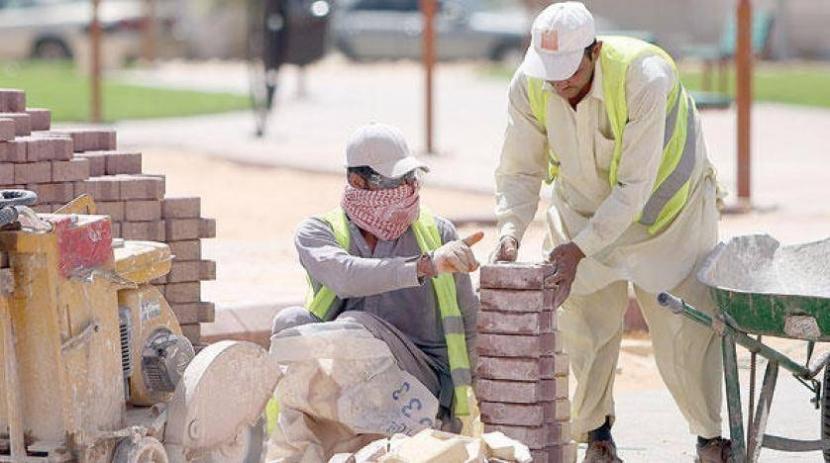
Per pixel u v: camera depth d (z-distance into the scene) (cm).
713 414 1747
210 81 8612
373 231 1633
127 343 1499
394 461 1444
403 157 1617
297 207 3841
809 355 1722
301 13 5597
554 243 1780
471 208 3712
